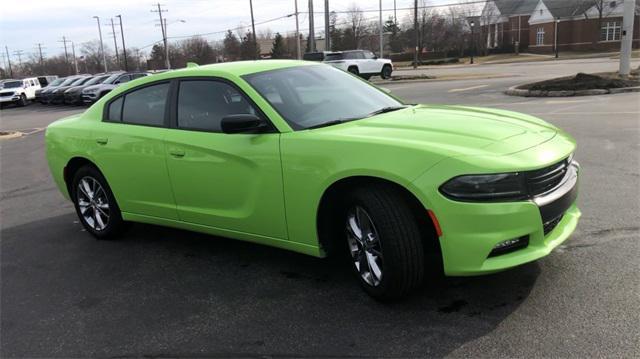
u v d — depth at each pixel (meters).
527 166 3.27
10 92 36.53
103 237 5.61
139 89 5.09
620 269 3.94
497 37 81.19
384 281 3.55
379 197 3.47
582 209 5.33
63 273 4.81
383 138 3.58
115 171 5.16
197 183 4.48
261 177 4.04
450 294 3.77
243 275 4.44
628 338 3.10
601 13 64.50
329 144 3.69
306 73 4.74
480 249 3.21
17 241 5.83
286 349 3.30
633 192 5.79
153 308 3.99
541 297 3.63
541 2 70.44
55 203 7.42
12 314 4.06
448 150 3.33
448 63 62.81
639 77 17.88
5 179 9.59
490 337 3.23
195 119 4.55
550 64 39.66
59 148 5.69
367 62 32.25
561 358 2.98
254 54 60.66
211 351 3.35
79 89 30.94
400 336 3.33
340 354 3.20
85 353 3.44
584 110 12.36
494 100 16.31
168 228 5.88
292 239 4.04
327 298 3.91
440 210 3.24
